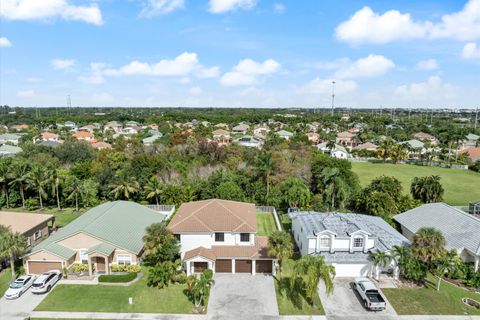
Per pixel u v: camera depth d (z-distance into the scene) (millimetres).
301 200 57344
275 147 90188
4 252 34656
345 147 141750
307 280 30828
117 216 44250
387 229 44094
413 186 61812
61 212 60125
